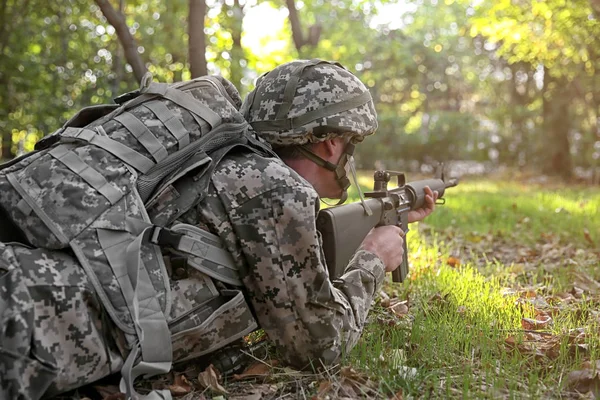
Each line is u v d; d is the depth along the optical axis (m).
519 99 24.02
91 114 2.49
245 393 2.40
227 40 10.41
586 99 19.75
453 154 23.02
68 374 2.05
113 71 12.39
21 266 2.05
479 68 27.36
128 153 2.25
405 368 2.55
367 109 2.63
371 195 2.93
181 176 2.30
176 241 2.25
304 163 2.62
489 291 3.95
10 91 12.62
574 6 14.26
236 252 2.35
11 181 2.18
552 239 6.46
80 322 2.06
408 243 5.79
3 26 11.98
